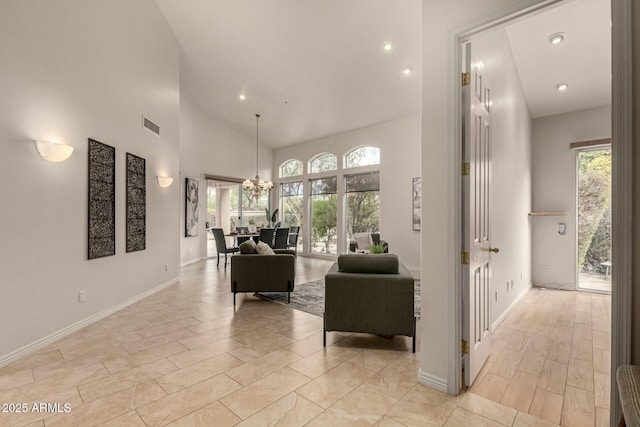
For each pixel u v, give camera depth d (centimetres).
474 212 218
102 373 225
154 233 459
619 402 138
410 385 210
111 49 359
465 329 206
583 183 518
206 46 514
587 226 513
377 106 641
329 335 300
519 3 172
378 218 739
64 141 294
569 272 520
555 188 535
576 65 395
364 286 263
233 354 257
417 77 523
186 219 718
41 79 271
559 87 450
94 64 332
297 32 440
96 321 334
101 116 343
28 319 257
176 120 524
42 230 271
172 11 455
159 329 314
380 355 256
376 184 740
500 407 187
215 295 448
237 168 883
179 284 518
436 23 204
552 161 538
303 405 187
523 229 472
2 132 239
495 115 310
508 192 374
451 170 197
